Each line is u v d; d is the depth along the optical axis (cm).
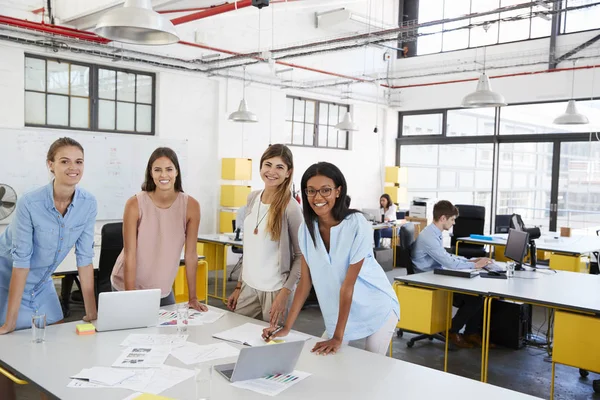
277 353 177
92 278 254
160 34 297
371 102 1023
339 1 841
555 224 859
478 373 382
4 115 590
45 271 246
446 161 1005
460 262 426
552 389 311
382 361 199
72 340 215
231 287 644
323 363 196
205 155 786
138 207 257
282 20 862
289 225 254
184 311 238
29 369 182
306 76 903
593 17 806
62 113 648
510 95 891
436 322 362
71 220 240
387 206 882
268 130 861
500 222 759
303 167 930
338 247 220
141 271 262
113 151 681
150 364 188
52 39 601
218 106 793
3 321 247
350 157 1008
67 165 226
